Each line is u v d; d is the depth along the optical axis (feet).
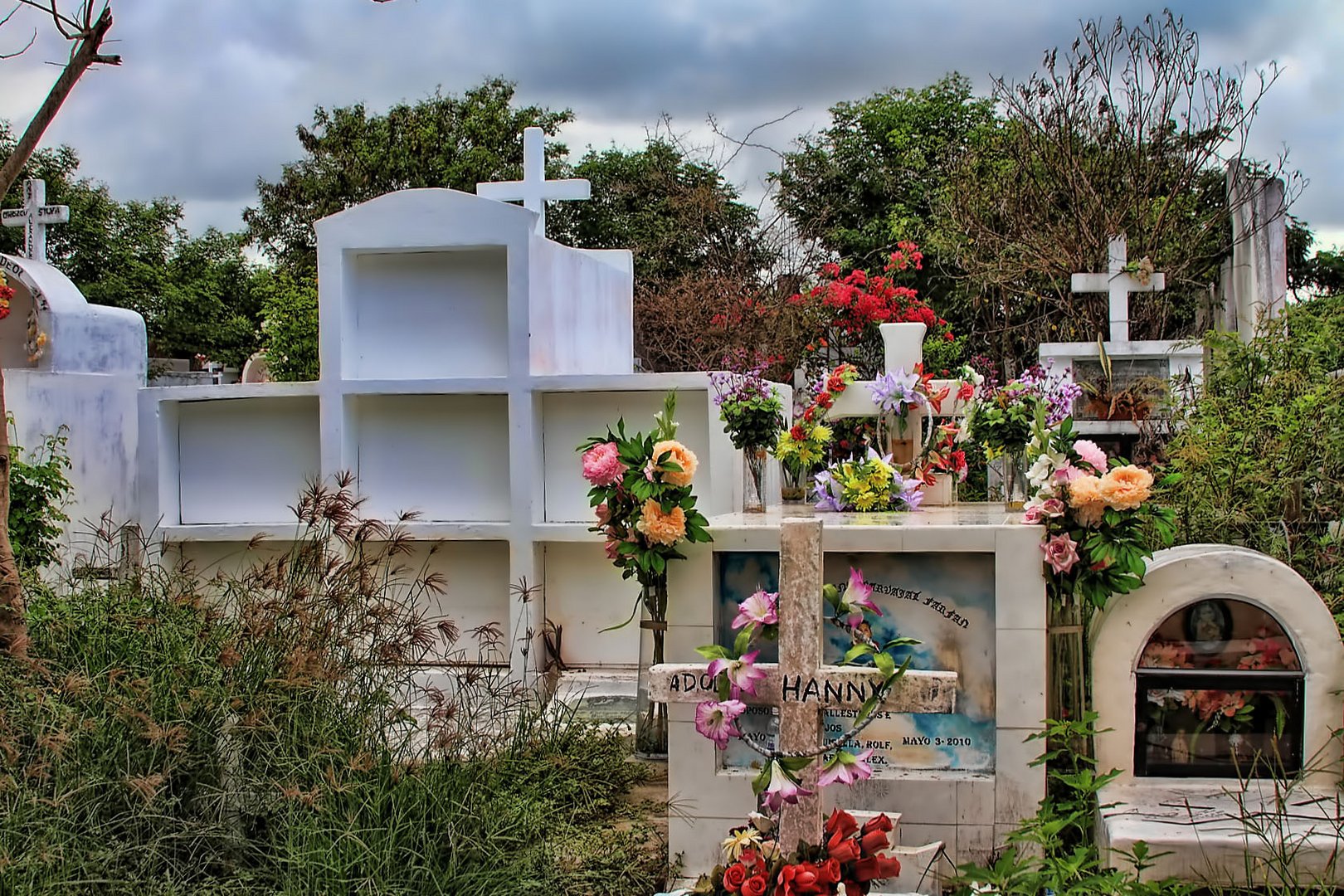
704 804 13.43
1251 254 31.91
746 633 10.66
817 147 63.41
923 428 19.92
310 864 11.18
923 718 13.47
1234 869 11.53
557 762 14.88
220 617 14.58
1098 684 13.08
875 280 41.52
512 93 73.77
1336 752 12.76
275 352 51.29
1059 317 43.86
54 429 26.61
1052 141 41.81
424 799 12.69
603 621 21.75
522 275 21.02
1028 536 13.12
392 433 22.26
